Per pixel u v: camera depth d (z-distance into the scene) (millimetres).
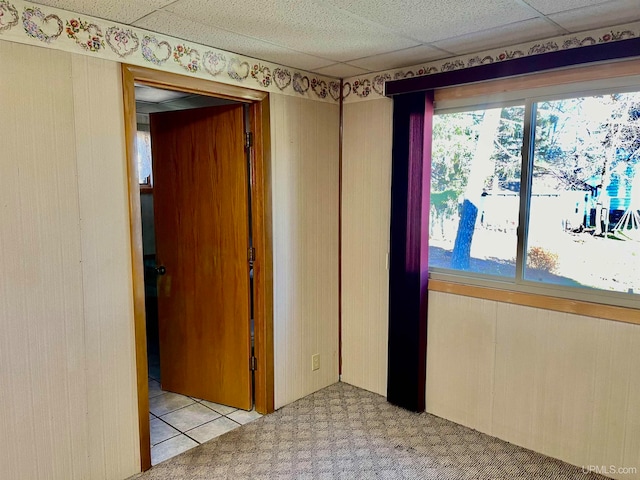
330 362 3434
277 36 2307
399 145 2873
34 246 1965
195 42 2410
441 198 2908
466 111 2727
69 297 2084
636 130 2160
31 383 1996
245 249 2949
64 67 1992
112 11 1977
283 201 2973
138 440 2373
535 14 1995
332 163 3266
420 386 2988
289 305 3086
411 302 2934
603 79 2201
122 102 2188
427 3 1873
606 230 2293
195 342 3221
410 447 2607
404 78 2848
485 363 2715
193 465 2455
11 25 1835
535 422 2547
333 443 2654
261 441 2688
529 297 2500
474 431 2781
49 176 1985
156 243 3312
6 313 1905
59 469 2109
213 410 3088
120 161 2207
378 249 3166
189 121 3037
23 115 1896
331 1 1848
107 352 2229
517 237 2582
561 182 2414
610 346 2266
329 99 3197
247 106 2859
